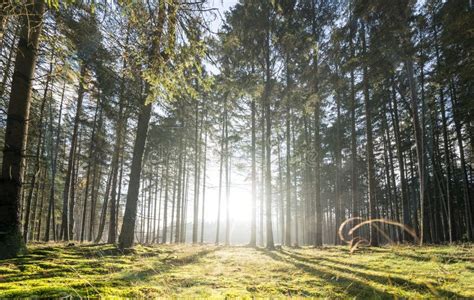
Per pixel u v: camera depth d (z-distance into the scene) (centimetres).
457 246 1084
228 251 1299
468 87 1550
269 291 433
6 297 320
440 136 2519
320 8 1630
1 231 634
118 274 512
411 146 2506
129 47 445
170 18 398
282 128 2242
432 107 1894
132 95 991
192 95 480
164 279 486
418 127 1373
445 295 388
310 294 420
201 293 399
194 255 985
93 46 696
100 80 949
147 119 1042
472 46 1022
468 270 587
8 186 652
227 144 2352
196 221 2331
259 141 2166
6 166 657
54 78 706
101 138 1936
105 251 848
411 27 1244
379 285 472
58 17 628
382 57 1298
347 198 3288
